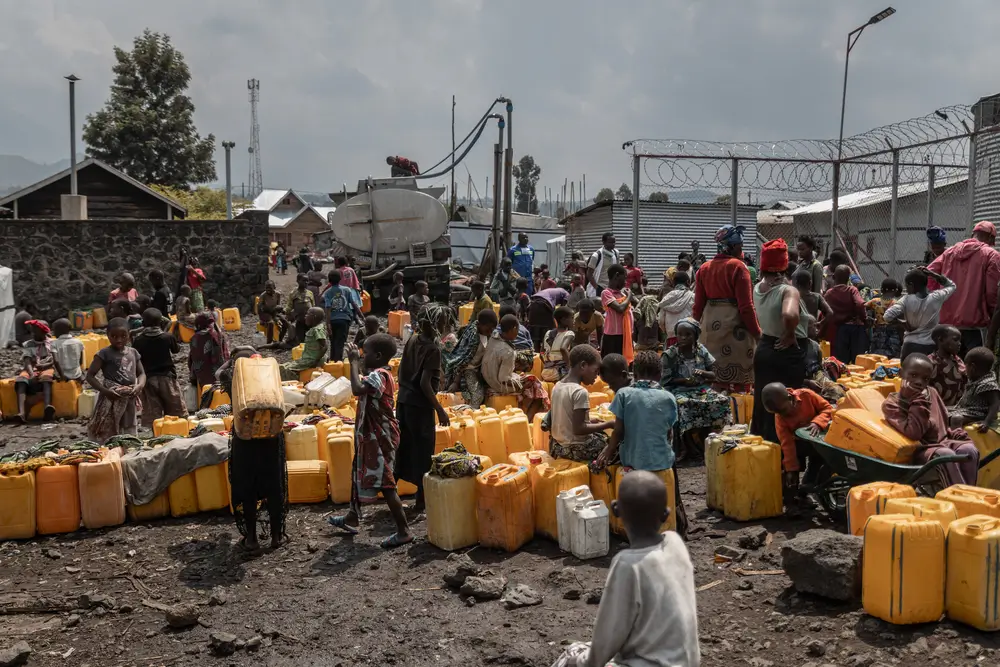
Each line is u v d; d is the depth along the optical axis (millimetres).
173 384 9711
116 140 54875
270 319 19875
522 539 6371
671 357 8422
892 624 4652
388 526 7094
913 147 16047
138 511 7402
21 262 24594
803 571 5105
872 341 11906
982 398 6746
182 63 57594
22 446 10609
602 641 2996
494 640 4914
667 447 6008
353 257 23609
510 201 23906
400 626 5203
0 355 18719
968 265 9125
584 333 11258
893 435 5863
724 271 8438
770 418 7289
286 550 6625
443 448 7840
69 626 5434
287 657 4910
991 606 4512
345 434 7789
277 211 81875
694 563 5840
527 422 8414
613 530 6387
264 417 6281
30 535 7027
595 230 30953
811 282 10344
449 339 10227
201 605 5672
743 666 4465
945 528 4773
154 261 25812
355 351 6809
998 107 14867
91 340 16547
